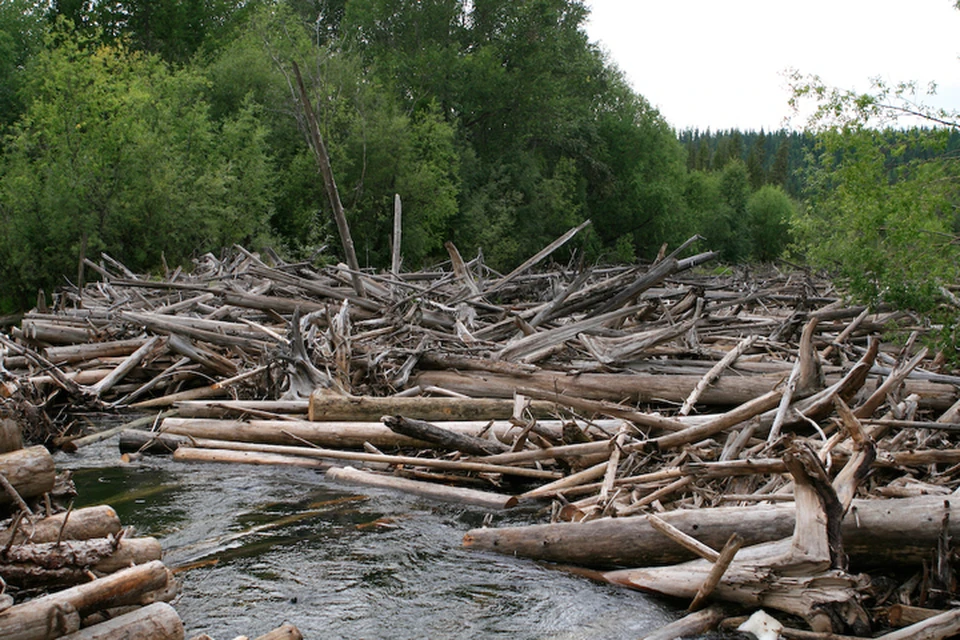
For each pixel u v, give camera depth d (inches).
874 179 340.8
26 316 542.6
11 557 166.7
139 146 1009.5
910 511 189.0
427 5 1851.6
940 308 350.3
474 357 409.7
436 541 247.6
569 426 302.2
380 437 340.8
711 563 198.5
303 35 1531.7
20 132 1029.2
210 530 260.8
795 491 184.4
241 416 370.3
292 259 1231.5
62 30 1081.4
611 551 218.1
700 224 2539.4
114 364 472.7
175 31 1679.4
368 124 1465.3
